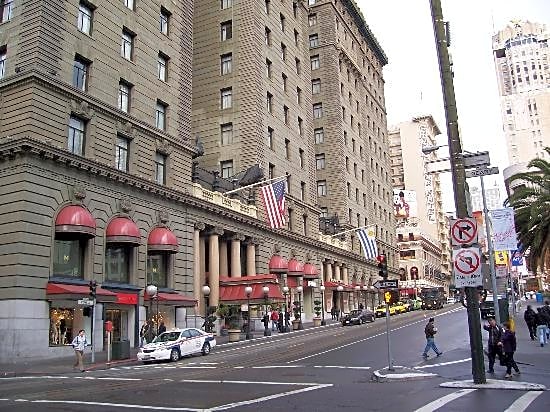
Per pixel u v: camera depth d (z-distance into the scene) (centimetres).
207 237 4584
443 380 1614
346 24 9038
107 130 3397
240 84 5512
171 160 4022
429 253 13675
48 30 3047
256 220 5062
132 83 3703
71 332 2977
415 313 6738
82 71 3322
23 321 2675
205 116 5597
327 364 2247
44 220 2866
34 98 2903
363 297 8269
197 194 4319
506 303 2983
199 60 5769
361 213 8538
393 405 1209
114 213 3369
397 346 2912
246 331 4250
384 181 10225
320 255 6675
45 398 1468
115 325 3334
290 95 6341
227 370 2167
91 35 3412
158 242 3628
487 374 1694
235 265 4784
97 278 3153
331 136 7962
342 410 1164
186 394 1487
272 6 6181
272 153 5662
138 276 3500
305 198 6425
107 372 2284
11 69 3011
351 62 8912
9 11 3164
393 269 10131
